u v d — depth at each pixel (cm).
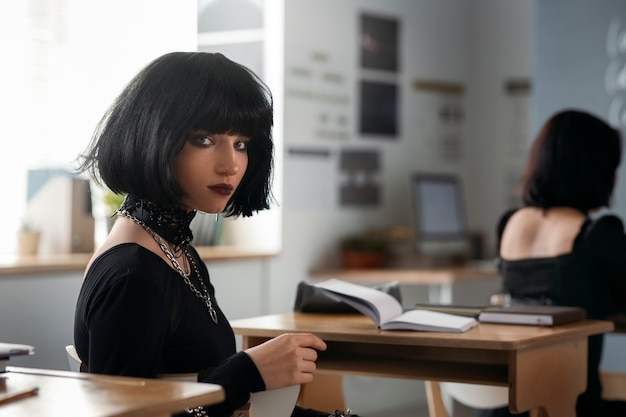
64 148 463
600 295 331
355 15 623
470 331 274
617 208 545
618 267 329
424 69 676
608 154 341
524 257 345
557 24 571
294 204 573
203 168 201
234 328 286
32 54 454
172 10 457
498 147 698
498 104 698
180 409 153
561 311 294
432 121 681
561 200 342
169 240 207
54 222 450
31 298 391
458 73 702
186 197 204
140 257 194
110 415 141
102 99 471
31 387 160
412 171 664
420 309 311
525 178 351
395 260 598
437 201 640
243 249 549
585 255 331
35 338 393
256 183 226
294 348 199
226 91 201
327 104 600
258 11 561
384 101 643
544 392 273
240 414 198
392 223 650
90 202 456
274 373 195
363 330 276
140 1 464
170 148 196
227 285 514
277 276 555
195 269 217
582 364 295
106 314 185
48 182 453
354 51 622
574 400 289
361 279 575
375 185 636
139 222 205
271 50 565
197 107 197
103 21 469
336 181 606
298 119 578
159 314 189
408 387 621
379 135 639
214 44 543
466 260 634
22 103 452
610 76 554
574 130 339
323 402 315
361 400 586
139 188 199
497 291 620
